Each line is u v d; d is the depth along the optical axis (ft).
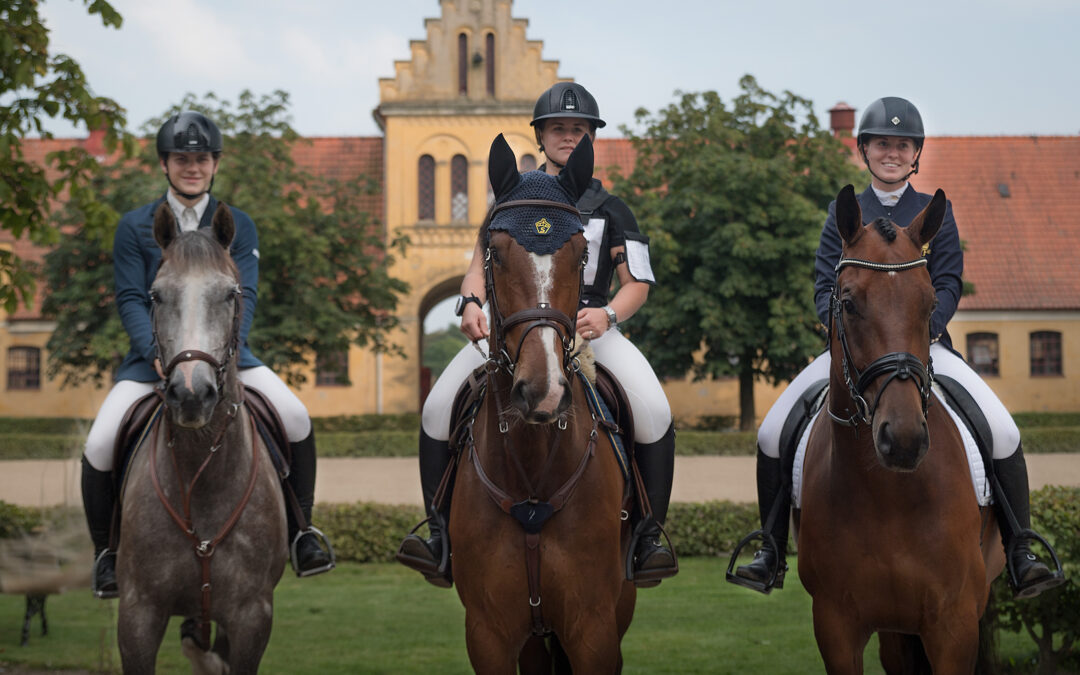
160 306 14.19
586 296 15.98
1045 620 21.54
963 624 13.92
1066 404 122.31
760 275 85.56
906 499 13.88
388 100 117.70
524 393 11.70
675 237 87.86
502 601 13.60
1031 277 123.75
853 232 13.43
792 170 87.25
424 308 129.59
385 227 117.80
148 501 15.43
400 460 84.74
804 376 17.83
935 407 14.58
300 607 32.01
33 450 84.64
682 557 39.96
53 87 27.63
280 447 17.81
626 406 15.80
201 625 16.99
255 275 18.16
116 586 16.63
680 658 25.26
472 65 117.70
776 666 24.44
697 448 84.12
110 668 24.70
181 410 13.73
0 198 28.02
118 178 79.61
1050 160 132.77
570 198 12.92
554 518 13.62
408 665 24.85
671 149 90.22
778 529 16.99
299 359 87.56
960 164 132.26
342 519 40.14
